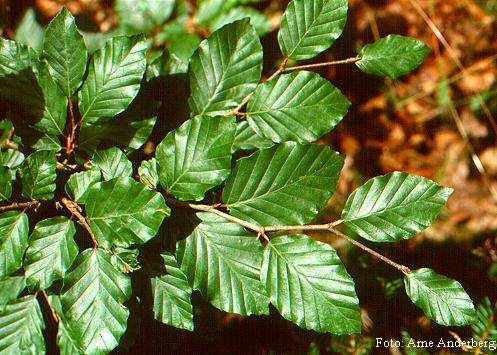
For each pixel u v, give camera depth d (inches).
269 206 23.0
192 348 30.0
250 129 24.4
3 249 21.8
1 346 22.8
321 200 23.0
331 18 23.7
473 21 40.8
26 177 22.1
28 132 23.5
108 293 22.1
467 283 33.6
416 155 38.7
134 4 29.9
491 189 38.4
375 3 39.0
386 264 32.9
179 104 25.0
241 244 23.1
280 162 22.8
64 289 22.0
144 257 23.8
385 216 23.2
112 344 22.0
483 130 39.8
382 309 31.6
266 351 31.4
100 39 31.0
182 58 29.2
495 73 40.4
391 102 39.1
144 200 21.5
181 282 23.8
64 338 23.1
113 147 23.3
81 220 22.1
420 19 39.7
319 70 36.7
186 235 23.2
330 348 30.7
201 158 22.4
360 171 37.5
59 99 23.2
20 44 23.1
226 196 23.0
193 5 32.9
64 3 31.2
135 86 23.3
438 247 34.5
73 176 22.5
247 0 30.4
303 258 22.9
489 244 35.6
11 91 23.1
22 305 23.2
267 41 33.3
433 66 40.2
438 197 23.1
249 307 23.0
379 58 24.0
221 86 23.9
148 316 26.4
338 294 22.7
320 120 23.4
